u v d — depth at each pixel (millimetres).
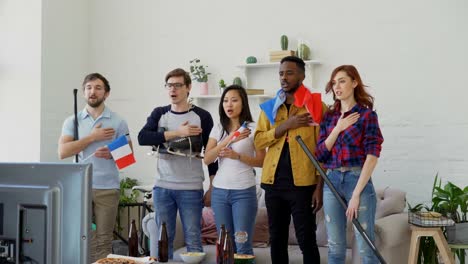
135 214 4910
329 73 4328
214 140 3113
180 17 4879
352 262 3139
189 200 3104
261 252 3418
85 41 5156
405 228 3336
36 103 4602
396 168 4121
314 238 2867
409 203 4074
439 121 4020
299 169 2830
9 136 4676
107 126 3309
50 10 4699
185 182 3104
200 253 2697
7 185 1107
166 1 4930
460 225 3342
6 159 4688
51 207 1083
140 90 5020
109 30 5121
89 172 1096
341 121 2652
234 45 4680
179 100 3141
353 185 2629
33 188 1090
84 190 1088
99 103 3291
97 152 3158
